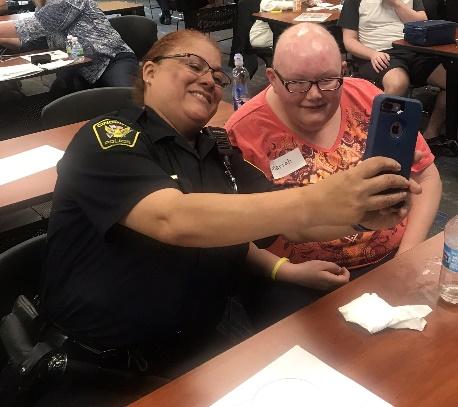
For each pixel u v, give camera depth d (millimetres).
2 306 1308
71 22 3783
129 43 4113
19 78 3199
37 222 2617
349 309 1012
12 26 3762
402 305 1038
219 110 2344
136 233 1055
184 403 823
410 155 834
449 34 3047
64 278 1169
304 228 812
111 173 986
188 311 1189
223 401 821
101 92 2389
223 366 894
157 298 1124
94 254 1113
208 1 5109
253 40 4328
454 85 3314
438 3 4062
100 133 1051
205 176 1210
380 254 1610
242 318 1957
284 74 1458
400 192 764
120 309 1130
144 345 1197
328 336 962
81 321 1176
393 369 881
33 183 1735
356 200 744
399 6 3553
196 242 884
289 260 1547
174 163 1162
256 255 1451
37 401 1146
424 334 960
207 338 1339
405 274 1144
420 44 3041
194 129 1244
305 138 1578
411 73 3553
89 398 1137
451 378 858
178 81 1174
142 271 1096
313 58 1417
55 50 3830
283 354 916
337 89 1465
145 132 1147
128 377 1172
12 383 1129
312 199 783
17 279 1338
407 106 813
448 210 2832
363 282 1122
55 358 1153
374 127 821
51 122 2324
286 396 814
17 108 3430
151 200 927
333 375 864
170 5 7398
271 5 4441
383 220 809
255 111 1580
